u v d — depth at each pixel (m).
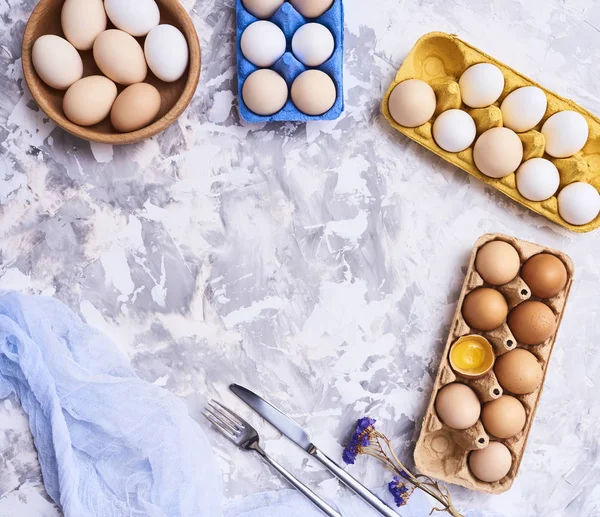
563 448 0.79
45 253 0.74
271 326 0.76
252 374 0.76
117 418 0.72
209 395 0.75
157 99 0.69
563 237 0.79
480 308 0.71
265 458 0.73
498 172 0.73
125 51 0.68
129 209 0.75
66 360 0.72
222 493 0.73
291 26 0.72
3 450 0.72
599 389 0.80
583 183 0.74
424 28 0.79
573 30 0.81
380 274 0.77
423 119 0.72
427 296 0.78
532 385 0.72
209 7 0.76
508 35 0.80
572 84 0.81
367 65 0.78
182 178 0.76
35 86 0.67
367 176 0.78
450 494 0.77
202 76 0.76
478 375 0.71
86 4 0.67
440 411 0.72
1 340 0.72
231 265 0.76
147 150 0.75
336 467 0.72
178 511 0.71
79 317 0.74
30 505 0.72
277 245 0.77
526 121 0.73
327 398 0.76
